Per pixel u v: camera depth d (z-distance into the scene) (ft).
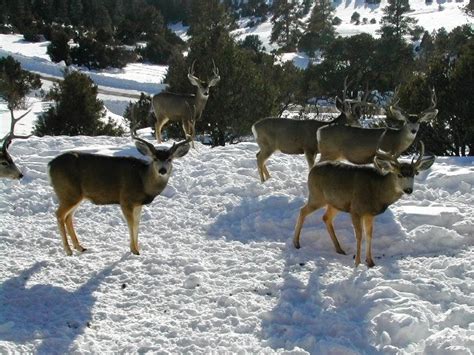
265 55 107.76
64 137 51.39
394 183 24.73
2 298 22.98
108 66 163.63
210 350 19.17
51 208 34.40
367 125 70.08
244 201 34.04
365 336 19.76
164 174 26.22
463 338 18.51
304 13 279.69
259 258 26.86
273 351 18.94
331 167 26.50
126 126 90.33
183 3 298.56
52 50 161.48
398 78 124.77
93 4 246.68
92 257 27.32
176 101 48.65
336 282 23.67
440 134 60.85
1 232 30.30
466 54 60.85
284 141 37.27
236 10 331.36
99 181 26.84
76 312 21.98
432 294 22.17
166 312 22.09
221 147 46.26
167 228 31.40
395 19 198.29
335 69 122.31
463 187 34.63
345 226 29.78
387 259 26.58
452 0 375.04
